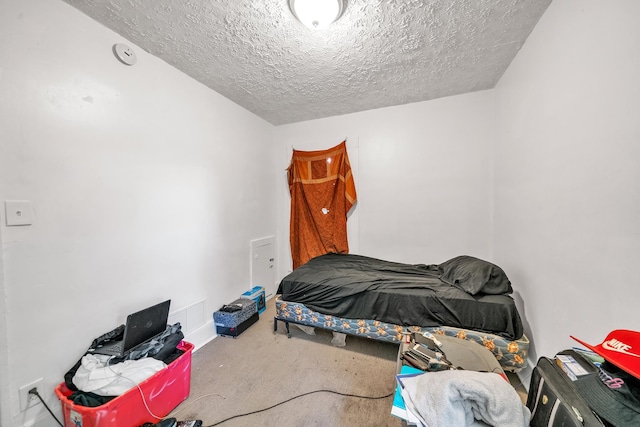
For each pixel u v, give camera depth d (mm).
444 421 774
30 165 1119
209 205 2146
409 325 1682
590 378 724
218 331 2162
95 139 1360
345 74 1966
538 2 1273
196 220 2016
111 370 1160
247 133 2658
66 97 1239
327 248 2904
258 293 2611
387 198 2723
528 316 1570
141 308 1600
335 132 2906
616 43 865
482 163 2355
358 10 1303
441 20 1389
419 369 1122
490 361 1170
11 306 1064
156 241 1700
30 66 1114
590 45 997
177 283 1850
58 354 1206
